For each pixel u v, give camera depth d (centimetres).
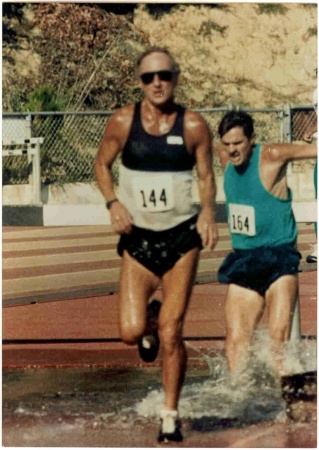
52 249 1139
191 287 559
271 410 623
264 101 1262
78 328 852
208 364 735
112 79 1208
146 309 564
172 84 555
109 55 1208
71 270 1090
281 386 614
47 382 704
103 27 1210
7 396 666
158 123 560
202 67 1237
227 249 1138
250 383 643
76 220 1112
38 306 949
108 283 1059
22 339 812
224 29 1260
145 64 554
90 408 634
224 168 626
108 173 572
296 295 620
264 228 616
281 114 1122
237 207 620
